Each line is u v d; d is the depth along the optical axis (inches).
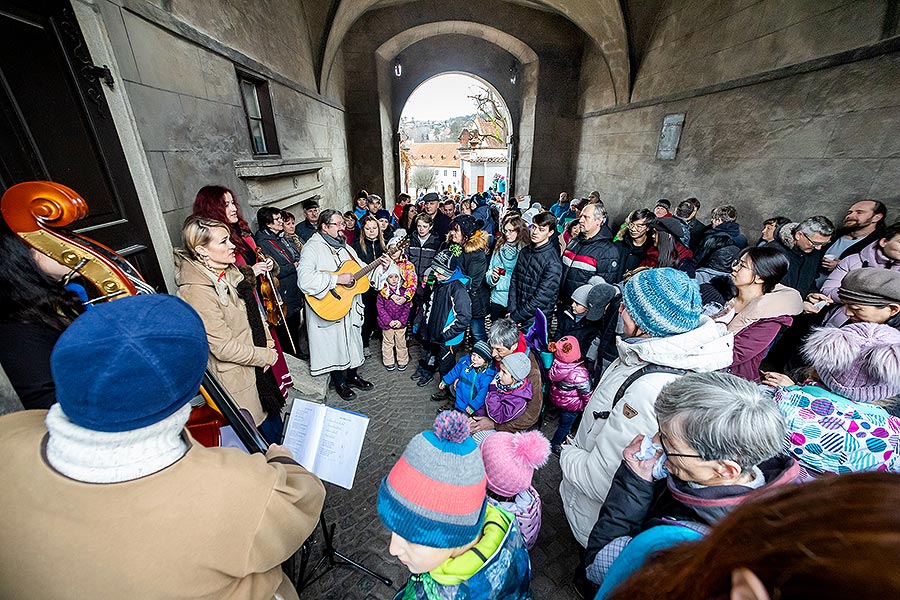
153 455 20.7
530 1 289.0
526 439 48.5
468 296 112.0
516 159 434.3
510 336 74.1
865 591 9.4
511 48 362.0
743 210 165.6
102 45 66.6
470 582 28.3
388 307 126.9
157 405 19.7
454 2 315.6
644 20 240.7
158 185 84.7
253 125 147.4
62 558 20.1
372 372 135.5
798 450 41.2
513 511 49.6
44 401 38.1
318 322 105.7
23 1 49.4
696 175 196.5
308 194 203.9
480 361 86.3
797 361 100.1
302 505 28.4
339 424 53.9
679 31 212.1
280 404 84.4
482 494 29.4
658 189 231.5
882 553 9.7
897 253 88.5
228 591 24.7
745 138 163.3
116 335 18.5
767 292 68.5
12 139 47.3
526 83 381.7
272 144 159.3
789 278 116.6
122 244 68.3
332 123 271.4
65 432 19.5
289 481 28.9
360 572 66.4
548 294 112.7
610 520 40.0
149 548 20.7
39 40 52.2
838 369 42.6
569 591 63.6
